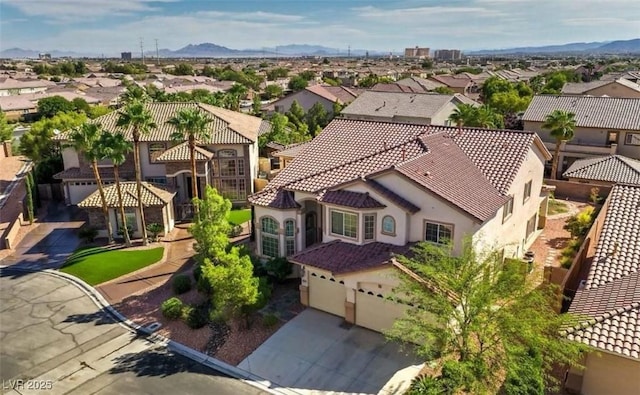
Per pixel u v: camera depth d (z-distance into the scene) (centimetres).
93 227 3919
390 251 2475
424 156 2733
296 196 2936
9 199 5059
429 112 6925
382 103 7450
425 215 2467
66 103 10325
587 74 14500
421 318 1953
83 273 3253
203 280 2756
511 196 2716
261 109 9812
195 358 2284
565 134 5025
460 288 1792
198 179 4522
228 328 2514
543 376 1844
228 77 17612
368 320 2455
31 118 11094
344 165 2970
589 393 1809
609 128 5519
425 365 2173
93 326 2588
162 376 2153
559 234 3741
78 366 2239
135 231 3916
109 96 12319
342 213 2644
